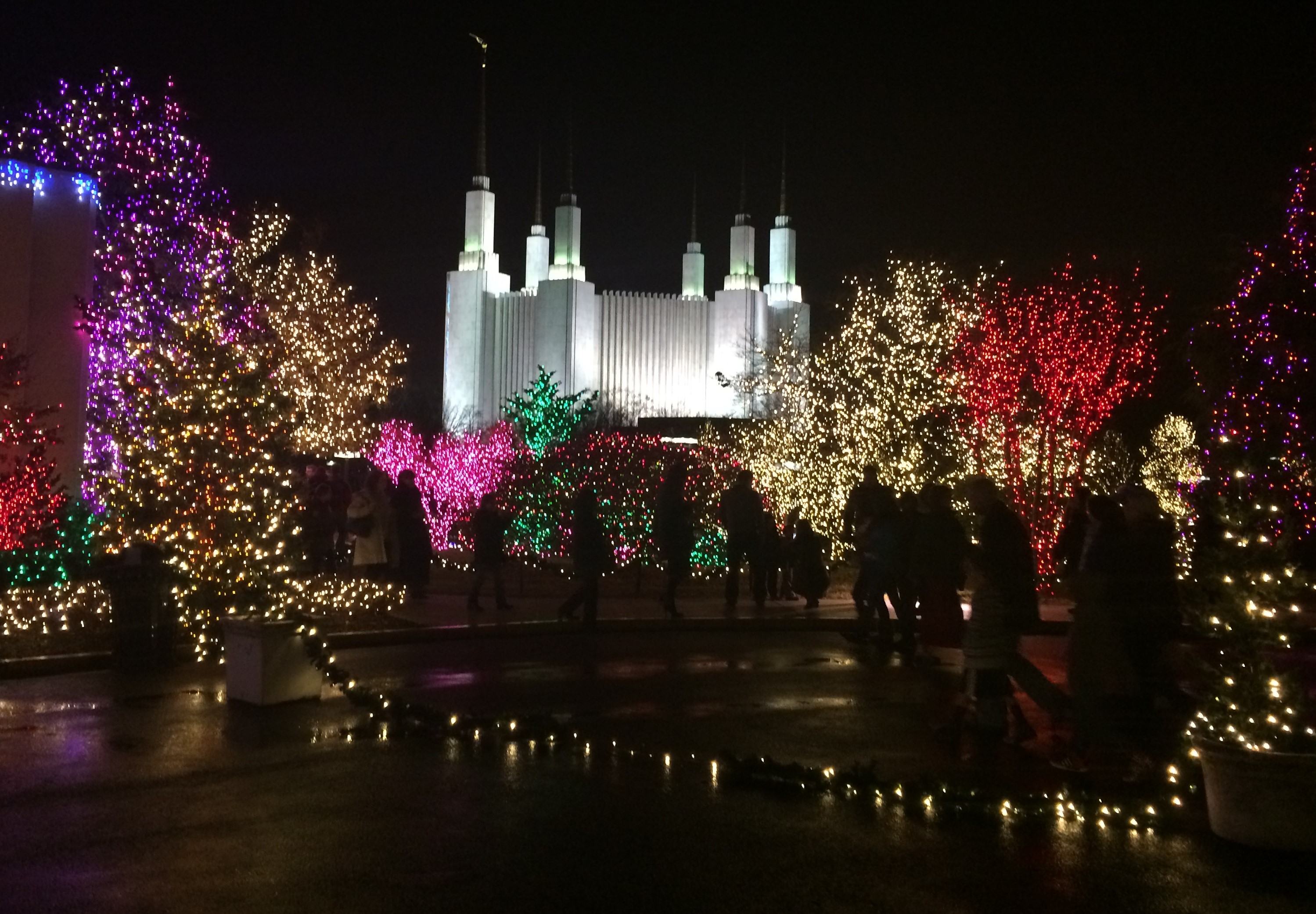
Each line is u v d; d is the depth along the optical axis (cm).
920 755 952
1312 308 1395
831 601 2159
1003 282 2816
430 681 1280
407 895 614
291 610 1146
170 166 2531
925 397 2895
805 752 961
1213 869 668
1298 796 686
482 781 840
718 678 1325
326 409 3534
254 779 840
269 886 625
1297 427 1312
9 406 1897
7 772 857
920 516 1150
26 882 630
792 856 684
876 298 2989
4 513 1811
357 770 868
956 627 1105
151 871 648
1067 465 2648
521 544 2495
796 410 3106
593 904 605
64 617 1524
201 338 1441
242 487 1359
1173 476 3011
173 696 1159
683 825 738
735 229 5216
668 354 5138
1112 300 2725
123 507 1394
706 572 2467
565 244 5169
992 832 732
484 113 5462
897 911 601
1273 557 729
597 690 1239
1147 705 1050
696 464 2481
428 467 3497
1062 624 1786
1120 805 775
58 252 2080
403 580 1988
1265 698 721
